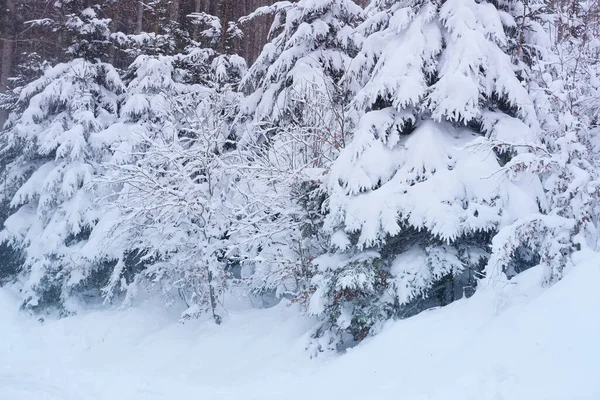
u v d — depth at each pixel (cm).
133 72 1616
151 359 934
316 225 944
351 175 772
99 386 743
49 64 1717
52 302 1315
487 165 730
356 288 734
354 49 1288
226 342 935
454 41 781
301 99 1020
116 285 1284
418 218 709
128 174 1040
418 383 530
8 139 1491
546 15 911
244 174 977
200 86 1516
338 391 605
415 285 737
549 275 580
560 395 398
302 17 1291
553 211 616
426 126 794
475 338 545
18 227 1446
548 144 786
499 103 814
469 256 752
